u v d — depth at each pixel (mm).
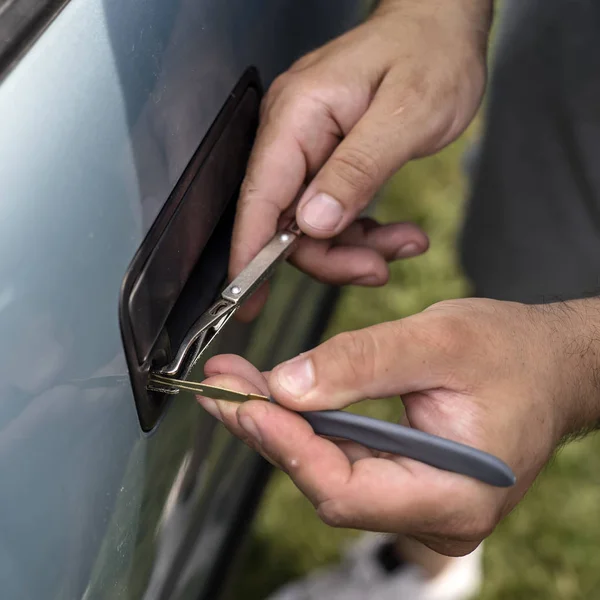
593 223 1456
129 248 697
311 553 1691
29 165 580
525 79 1433
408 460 737
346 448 798
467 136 2512
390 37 995
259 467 1325
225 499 1194
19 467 577
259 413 708
